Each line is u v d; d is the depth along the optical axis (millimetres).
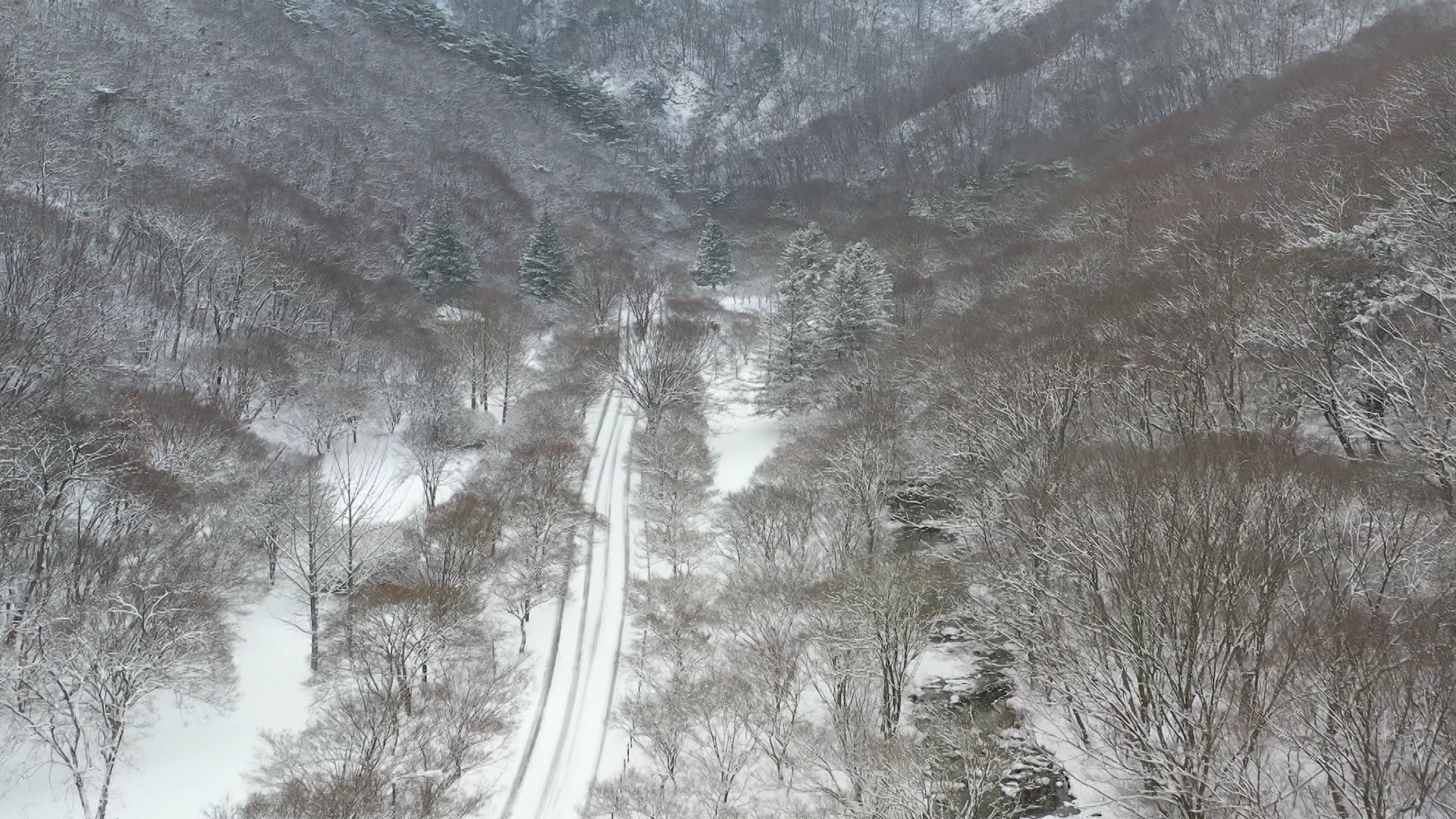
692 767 32344
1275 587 19688
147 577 36875
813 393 63125
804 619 35812
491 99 171750
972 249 85875
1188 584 20812
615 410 72562
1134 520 22891
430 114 149500
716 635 39312
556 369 74750
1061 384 37125
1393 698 17141
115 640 32844
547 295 99688
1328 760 17922
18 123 69562
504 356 69875
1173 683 20562
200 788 32750
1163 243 52625
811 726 32125
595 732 37344
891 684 31797
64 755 29984
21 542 36531
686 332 76125
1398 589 20953
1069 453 32844
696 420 65375
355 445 60906
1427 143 45125
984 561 34000
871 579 33219
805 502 43812
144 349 57312
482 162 138625
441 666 38219
